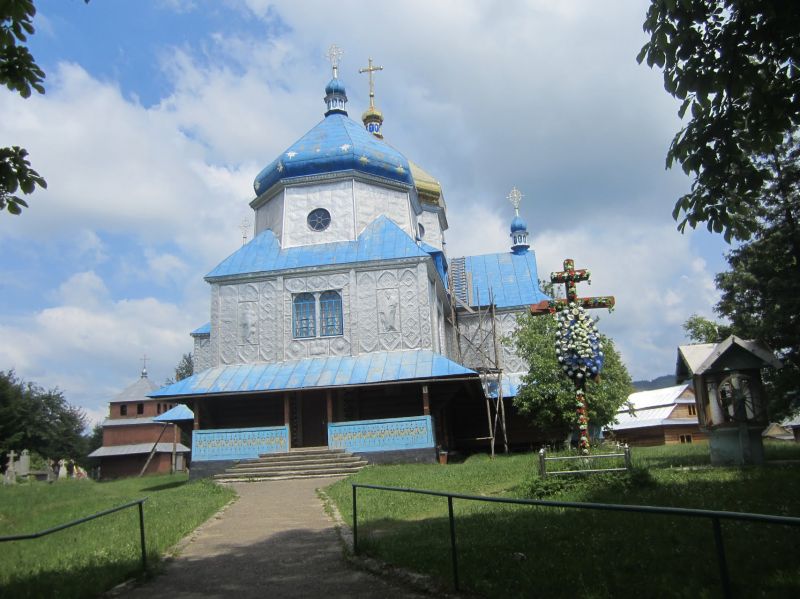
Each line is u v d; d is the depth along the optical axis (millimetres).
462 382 26406
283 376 26578
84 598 8375
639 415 58312
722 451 16781
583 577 7438
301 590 8523
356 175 30250
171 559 10695
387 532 11586
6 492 25219
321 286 28234
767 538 8398
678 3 8273
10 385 61844
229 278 28797
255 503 17062
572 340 17406
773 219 17812
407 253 27938
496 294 37281
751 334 18562
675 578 7160
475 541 9750
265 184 31641
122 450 57375
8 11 7199
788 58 8336
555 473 14328
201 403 27094
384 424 24750
